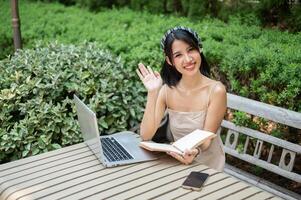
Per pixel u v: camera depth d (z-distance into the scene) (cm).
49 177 208
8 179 208
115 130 352
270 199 184
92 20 579
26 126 328
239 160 346
